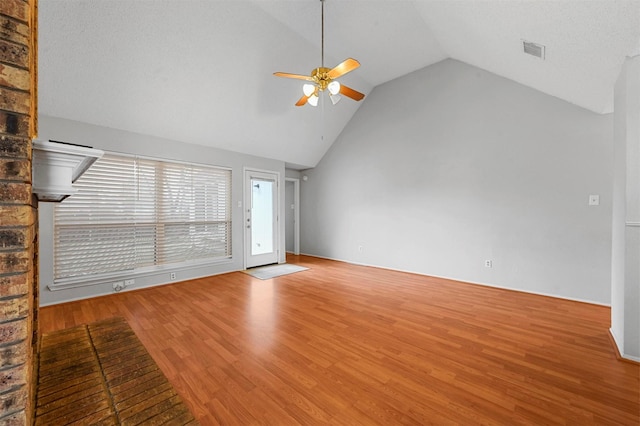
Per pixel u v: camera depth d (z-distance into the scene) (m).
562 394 1.62
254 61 3.57
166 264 4.02
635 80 1.95
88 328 2.03
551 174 3.38
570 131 3.25
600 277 3.11
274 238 5.52
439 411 1.49
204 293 3.57
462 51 3.63
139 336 2.35
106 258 3.48
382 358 2.02
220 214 4.64
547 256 3.43
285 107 4.47
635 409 1.49
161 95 3.40
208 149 4.44
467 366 1.92
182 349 2.13
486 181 3.88
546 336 2.36
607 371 1.85
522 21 2.20
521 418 1.44
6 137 0.84
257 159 5.18
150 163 3.83
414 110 4.61
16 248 0.85
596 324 2.60
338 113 5.25
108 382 1.39
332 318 2.75
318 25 3.34
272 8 3.03
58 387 1.34
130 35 2.74
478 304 3.16
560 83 2.92
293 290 3.71
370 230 5.29
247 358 2.01
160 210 3.94
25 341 0.86
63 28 2.48
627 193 1.99
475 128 3.96
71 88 2.91
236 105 4.01
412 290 3.71
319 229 6.27
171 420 1.15
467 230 4.06
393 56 4.11
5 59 0.84
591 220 3.15
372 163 5.23
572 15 1.85
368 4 3.01
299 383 1.73
